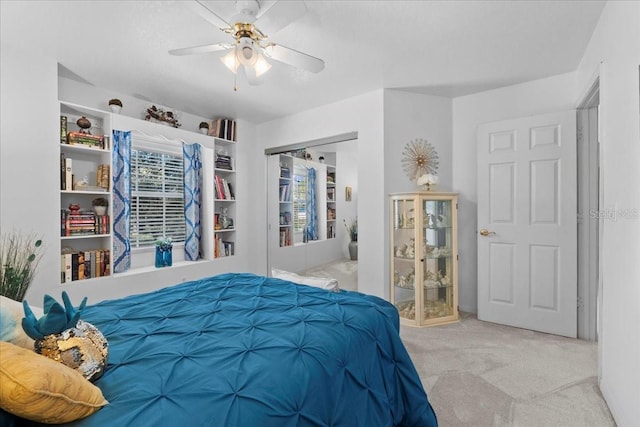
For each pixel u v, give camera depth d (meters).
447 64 2.97
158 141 3.79
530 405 1.96
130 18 2.21
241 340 1.32
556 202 3.10
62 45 2.56
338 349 1.36
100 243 3.37
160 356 1.19
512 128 3.32
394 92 3.62
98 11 2.13
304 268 4.38
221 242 4.39
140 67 2.96
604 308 2.05
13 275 2.27
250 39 1.98
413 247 3.43
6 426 0.79
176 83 3.34
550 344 2.87
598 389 2.13
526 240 3.25
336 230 4.12
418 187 3.73
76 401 0.81
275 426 0.97
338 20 2.26
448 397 2.05
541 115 3.16
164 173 3.97
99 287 3.09
